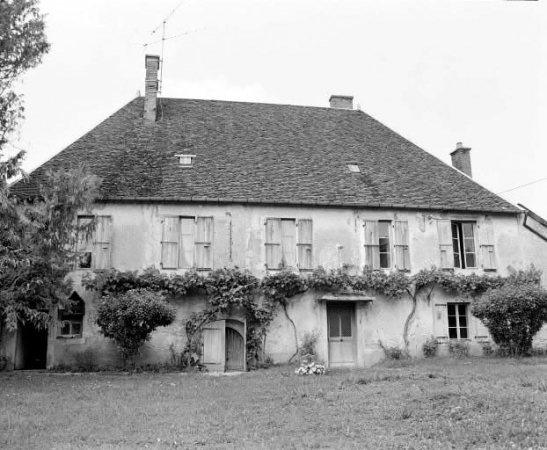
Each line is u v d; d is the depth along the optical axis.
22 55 13.84
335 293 17.17
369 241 17.77
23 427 8.05
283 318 16.88
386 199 18.11
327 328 17.19
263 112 22.50
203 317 16.31
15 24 13.86
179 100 22.27
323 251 17.42
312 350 16.66
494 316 15.73
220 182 17.58
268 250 17.16
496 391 9.20
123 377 13.73
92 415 8.80
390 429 7.58
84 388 11.61
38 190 16.45
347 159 20.09
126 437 7.45
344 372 13.92
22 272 12.92
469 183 20.05
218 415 8.66
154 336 16.16
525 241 19.02
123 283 15.88
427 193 18.88
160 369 15.52
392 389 10.10
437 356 17.34
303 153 19.97
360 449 6.71
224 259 16.84
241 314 16.59
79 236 16.20
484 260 18.39
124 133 19.55
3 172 12.59
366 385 10.88
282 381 12.20
